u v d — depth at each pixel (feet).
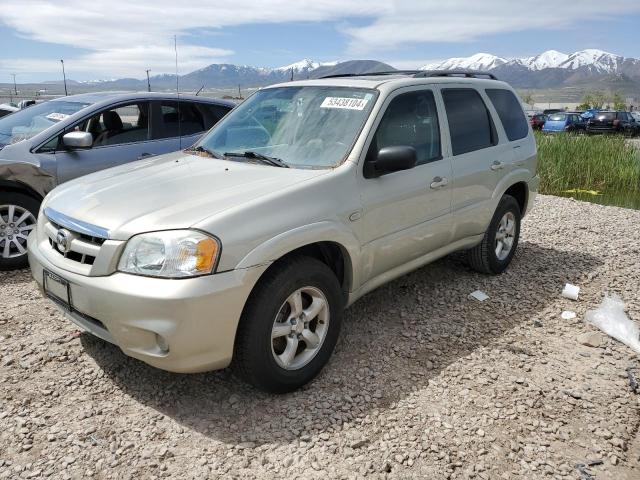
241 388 11.13
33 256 11.48
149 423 9.95
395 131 13.03
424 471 8.81
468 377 11.61
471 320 14.55
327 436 9.60
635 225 26.08
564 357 12.66
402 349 12.84
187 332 9.15
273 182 11.03
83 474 8.64
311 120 13.10
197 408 10.44
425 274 17.89
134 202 10.46
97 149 19.33
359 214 11.73
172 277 9.13
